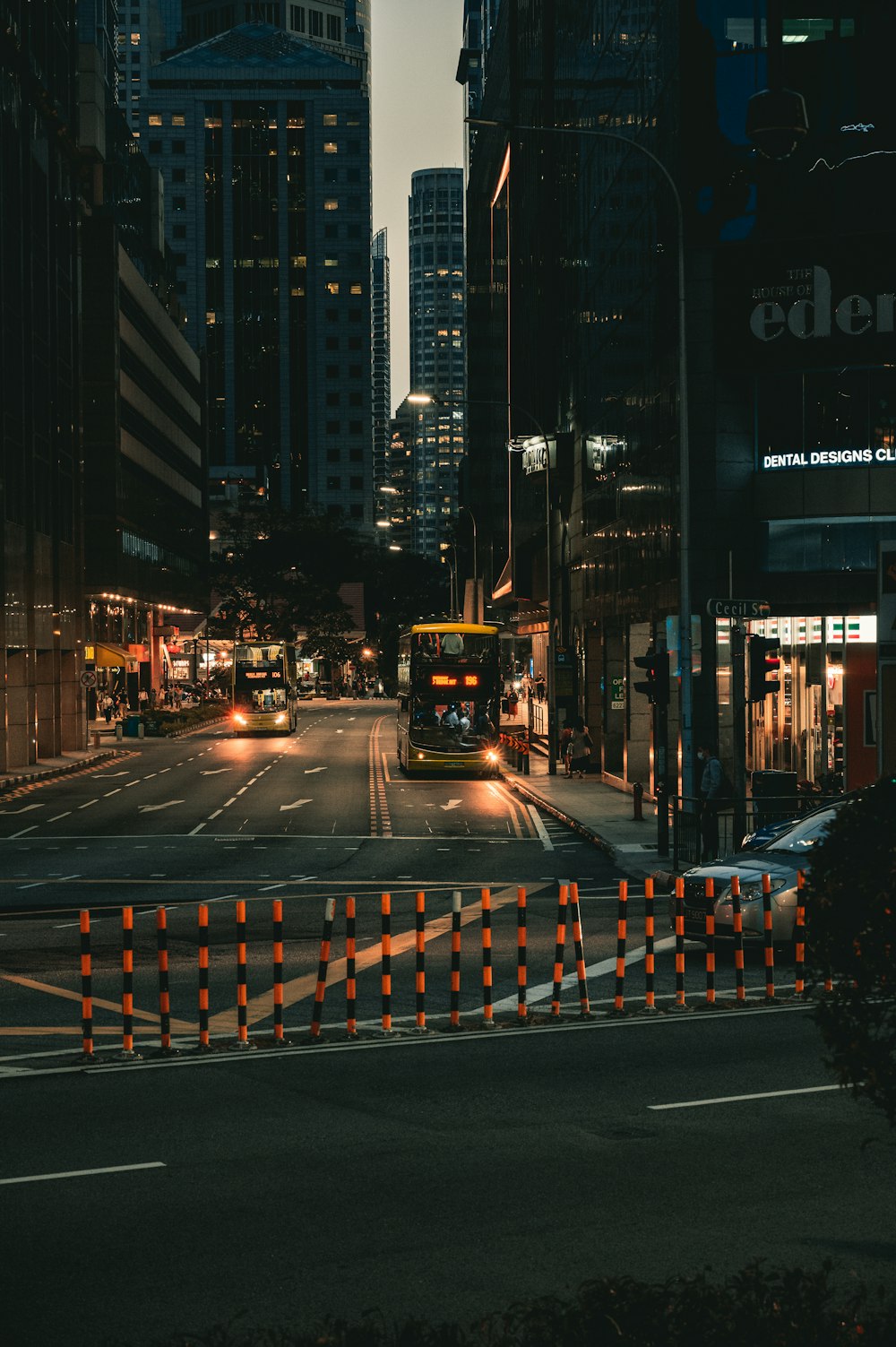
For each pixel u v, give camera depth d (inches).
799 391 1418.6
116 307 3718.0
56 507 2498.8
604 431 1998.0
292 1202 338.0
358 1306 267.3
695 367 1429.6
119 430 3757.4
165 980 528.1
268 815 1562.5
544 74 2726.4
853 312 1395.2
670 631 1539.1
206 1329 256.2
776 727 1497.3
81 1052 526.9
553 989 614.2
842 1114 424.2
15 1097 454.6
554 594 2071.9
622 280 1852.9
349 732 3302.2
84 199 3636.8
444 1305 266.5
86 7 5024.6
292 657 3336.6
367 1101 448.1
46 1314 266.1
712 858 1041.5
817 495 1408.7
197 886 1018.1
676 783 1619.1
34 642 2300.7
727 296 1423.5
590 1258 292.5
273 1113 431.8
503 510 4320.9
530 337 3085.6
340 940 787.4
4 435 2145.7
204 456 5807.1
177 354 4958.2
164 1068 498.0
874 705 1060.5
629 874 1083.3
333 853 1226.0
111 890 999.6
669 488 1541.6
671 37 1501.0
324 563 4995.1
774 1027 565.3
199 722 3769.7
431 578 7185.0
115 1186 353.4
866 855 260.8
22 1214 330.0
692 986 663.1
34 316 2368.4
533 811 1619.1
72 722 2613.2
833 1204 332.2
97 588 3695.9
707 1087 462.6
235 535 5162.4
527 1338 199.5
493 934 809.5
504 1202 335.9
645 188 1681.8
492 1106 439.5
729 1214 323.6
